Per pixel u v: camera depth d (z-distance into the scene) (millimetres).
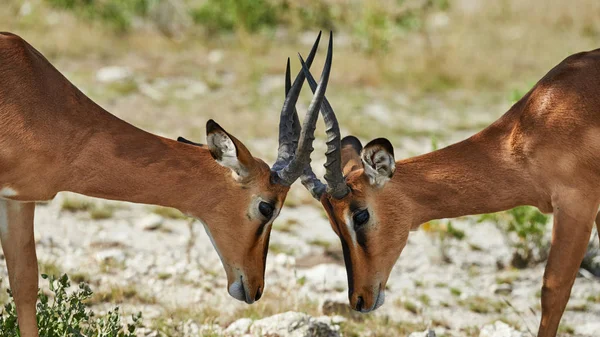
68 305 18219
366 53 39062
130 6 40781
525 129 16672
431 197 16766
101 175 15602
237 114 31781
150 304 19125
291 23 43594
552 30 45656
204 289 20078
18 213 15562
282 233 23641
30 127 14992
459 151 17016
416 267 21984
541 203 16906
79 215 23766
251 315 18562
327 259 22156
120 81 33875
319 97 15180
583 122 16297
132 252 21734
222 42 40562
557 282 16547
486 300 20188
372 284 16625
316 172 27266
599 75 16469
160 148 15797
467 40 42469
